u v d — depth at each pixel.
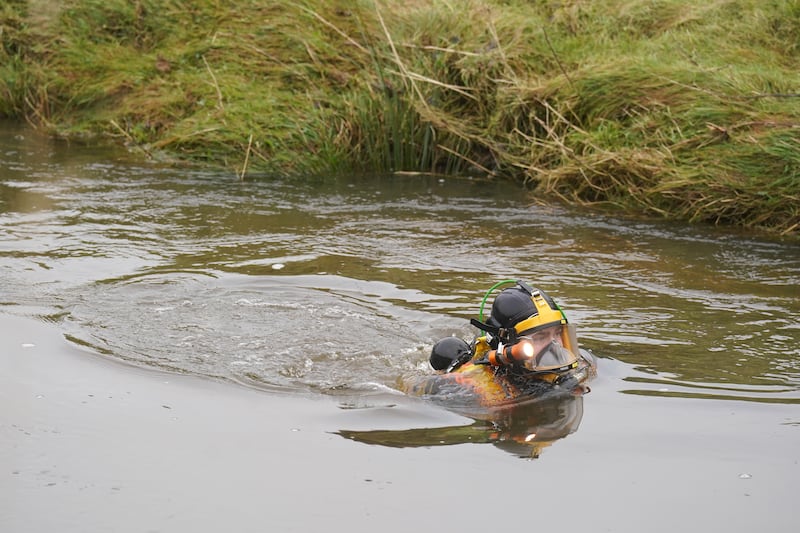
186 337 5.71
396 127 10.53
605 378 5.09
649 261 7.46
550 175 9.57
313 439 4.38
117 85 12.44
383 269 7.13
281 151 10.59
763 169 8.70
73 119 12.36
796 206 8.51
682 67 10.06
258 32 12.55
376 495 3.87
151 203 8.97
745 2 11.49
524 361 4.84
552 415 4.64
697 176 8.88
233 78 11.98
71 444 4.29
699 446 4.29
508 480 3.99
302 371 5.28
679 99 9.73
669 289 6.75
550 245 7.87
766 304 6.42
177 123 11.52
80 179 9.84
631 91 10.01
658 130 9.48
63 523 3.66
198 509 3.76
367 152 10.59
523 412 4.68
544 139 10.15
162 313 6.10
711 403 4.77
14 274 6.79
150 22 13.38
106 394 4.86
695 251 7.77
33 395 4.81
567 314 6.17
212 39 12.57
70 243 7.61
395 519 3.69
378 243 7.83
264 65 12.10
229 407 4.75
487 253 7.59
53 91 12.70
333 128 10.75
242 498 3.84
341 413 4.69
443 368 5.18
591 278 6.99
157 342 5.62
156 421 4.55
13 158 10.70
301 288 6.66
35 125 12.47
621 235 8.23
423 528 3.63
